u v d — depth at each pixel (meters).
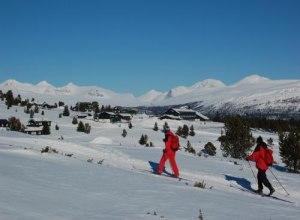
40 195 9.13
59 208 8.20
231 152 42.28
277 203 13.91
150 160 24.28
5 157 14.82
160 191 11.84
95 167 15.95
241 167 26.64
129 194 10.80
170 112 192.88
